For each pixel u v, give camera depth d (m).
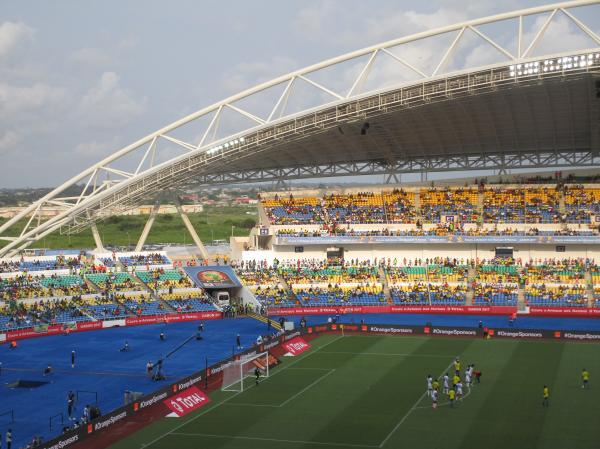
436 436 51.41
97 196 124.00
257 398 63.34
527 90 100.25
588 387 64.50
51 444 48.81
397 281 123.94
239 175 143.88
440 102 104.31
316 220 135.00
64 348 89.94
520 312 110.75
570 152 131.38
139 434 53.34
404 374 71.81
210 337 96.75
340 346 88.00
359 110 108.12
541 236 120.69
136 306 112.44
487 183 136.88
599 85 95.94
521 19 97.38
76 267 125.00
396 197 137.88
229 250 180.12
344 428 53.84
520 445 48.91
